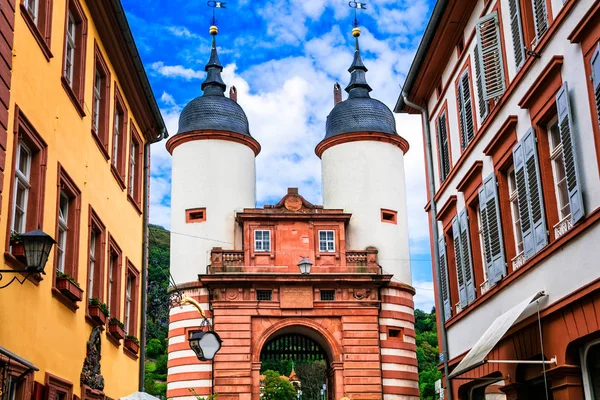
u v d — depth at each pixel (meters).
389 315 42.47
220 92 48.09
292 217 42.38
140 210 23.91
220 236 43.44
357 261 42.41
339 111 47.56
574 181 12.62
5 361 11.27
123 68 20.91
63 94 15.18
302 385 90.31
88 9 17.62
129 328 22.64
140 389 22.86
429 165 23.50
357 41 50.72
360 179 45.53
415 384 42.44
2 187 11.34
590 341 12.69
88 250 17.06
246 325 40.38
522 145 14.98
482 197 17.75
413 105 24.38
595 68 11.65
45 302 13.62
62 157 15.05
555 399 13.55
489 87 17.08
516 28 15.70
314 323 40.97
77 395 15.81
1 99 11.35
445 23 20.27
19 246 11.91
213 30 50.09
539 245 14.24
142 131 24.66
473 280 18.89
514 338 15.76
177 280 42.94
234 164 45.09
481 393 19.84
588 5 12.21
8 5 11.71
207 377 40.16
